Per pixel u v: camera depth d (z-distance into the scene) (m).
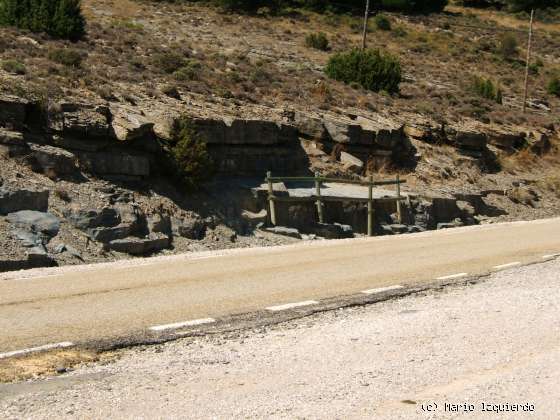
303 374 7.68
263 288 12.84
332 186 29.39
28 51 29.34
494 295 12.29
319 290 12.66
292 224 25.72
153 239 21.09
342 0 75.44
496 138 41.69
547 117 52.72
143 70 33.03
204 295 12.11
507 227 26.23
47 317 10.28
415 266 15.75
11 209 19.11
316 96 36.78
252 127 27.75
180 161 24.20
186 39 47.66
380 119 36.06
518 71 66.44
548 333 9.59
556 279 14.10
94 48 35.38
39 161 21.23
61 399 6.78
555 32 84.12
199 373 7.71
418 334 9.46
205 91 31.61
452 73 58.84
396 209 28.78
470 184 35.62
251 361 8.22
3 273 14.61
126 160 23.06
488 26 82.06
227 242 23.08
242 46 49.78
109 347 8.82
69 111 22.94
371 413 6.51
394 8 80.12
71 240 19.27
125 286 12.92
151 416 6.36
